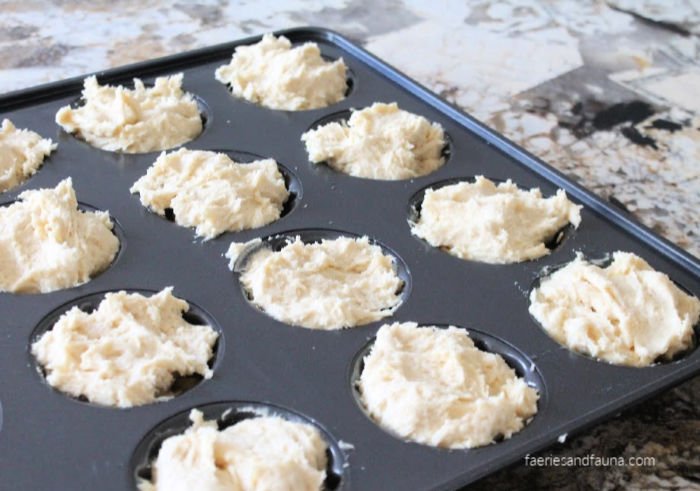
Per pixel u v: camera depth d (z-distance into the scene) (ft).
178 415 1.04
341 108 1.51
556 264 1.24
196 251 1.24
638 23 1.92
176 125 1.44
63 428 1.02
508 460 0.99
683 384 1.12
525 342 1.14
